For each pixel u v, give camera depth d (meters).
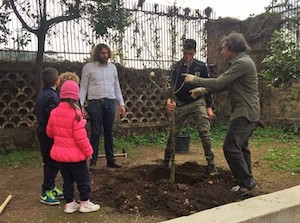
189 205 3.75
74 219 3.53
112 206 3.85
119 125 8.71
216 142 8.34
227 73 3.99
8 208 3.88
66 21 7.25
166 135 9.05
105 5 6.60
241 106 4.06
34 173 5.59
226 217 2.64
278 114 9.89
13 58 7.40
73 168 3.68
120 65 8.67
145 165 5.32
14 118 7.50
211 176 4.79
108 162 5.76
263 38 10.02
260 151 7.20
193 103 5.02
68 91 3.68
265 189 4.42
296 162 5.94
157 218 3.55
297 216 2.97
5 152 7.09
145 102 9.23
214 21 10.23
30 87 7.61
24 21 6.82
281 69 5.27
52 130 3.71
